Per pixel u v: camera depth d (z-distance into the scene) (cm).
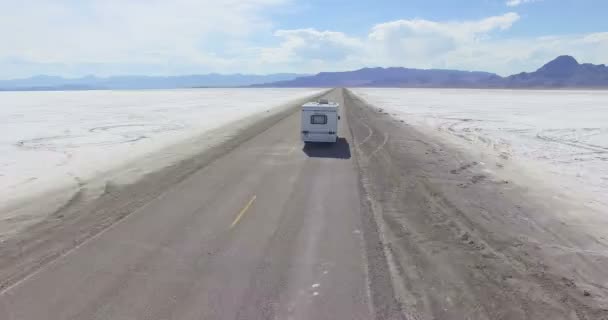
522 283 733
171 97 10838
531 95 12788
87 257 831
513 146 2470
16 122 3781
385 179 1510
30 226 1010
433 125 3609
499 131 3219
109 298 675
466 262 815
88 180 1482
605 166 1891
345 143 2383
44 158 1978
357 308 646
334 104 2398
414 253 855
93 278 743
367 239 930
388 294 687
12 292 694
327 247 885
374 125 3334
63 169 1700
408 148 2208
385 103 7412
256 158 1919
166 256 838
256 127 3194
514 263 816
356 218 1076
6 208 1155
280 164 1783
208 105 6756
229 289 704
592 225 1060
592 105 6862
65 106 6431
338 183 1451
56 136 2792
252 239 930
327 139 2288
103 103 7419
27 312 634
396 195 1299
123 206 1173
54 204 1191
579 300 679
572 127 3516
